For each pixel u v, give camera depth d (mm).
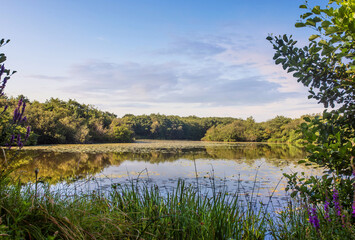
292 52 2334
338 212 1766
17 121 2357
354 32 1607
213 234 2268
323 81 2375
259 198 4688
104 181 5852
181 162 11406
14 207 1765
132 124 53656
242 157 14102
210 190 5074
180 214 2461
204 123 63062
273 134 45688
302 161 2199
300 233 2297
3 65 2070
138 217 2432
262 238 2551
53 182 4836
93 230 1872
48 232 1710
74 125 28250
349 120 2188
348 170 2053
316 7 1742
